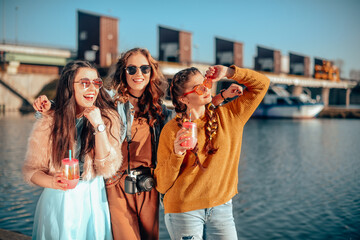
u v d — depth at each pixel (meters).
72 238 2.04
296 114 46.38
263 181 13.27
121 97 2.35
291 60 88.06
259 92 2.02
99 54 52.47
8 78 47.81
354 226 8.37
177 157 1.89
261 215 9.22
